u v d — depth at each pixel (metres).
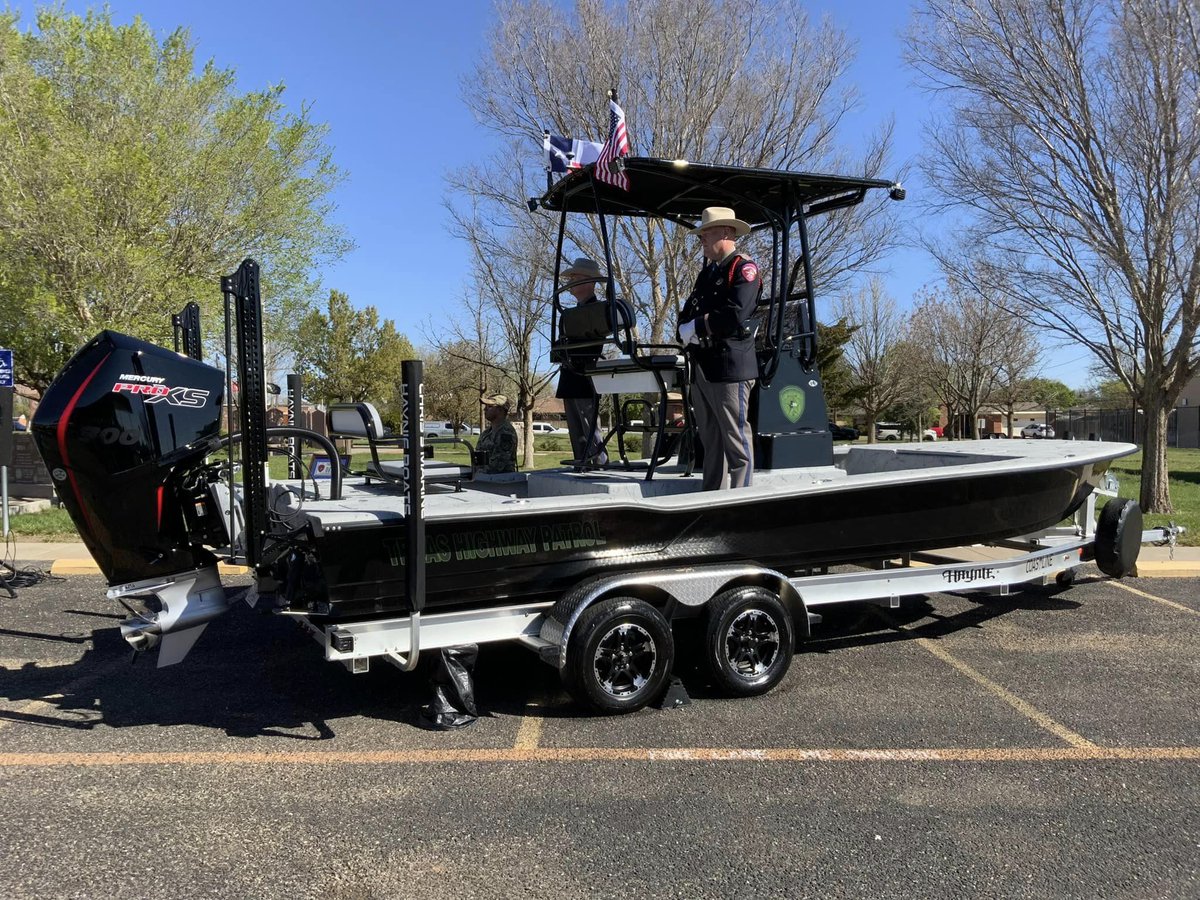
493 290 15.70
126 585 4.02
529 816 3.28
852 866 2.92
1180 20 9.21
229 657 5.41
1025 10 9.99
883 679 4.93
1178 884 2.80
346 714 4.42
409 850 3.03
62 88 12.34
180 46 12.94
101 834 3.13
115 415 3.78
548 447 34.91
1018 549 6.86
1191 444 39.16
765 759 3.82
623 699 4.28
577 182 5.34
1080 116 10.13
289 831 3.16
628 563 4.39
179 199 12.46
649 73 11.09
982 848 3.04
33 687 4.82
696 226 6.23
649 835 3.13
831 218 11.39
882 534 4.98
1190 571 7.83
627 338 5.02
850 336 27.34
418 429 3.72
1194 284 10.17
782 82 11.09
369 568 3.85
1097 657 5.36
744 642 4.60
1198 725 4.22
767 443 5.41
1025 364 27.30
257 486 3.89
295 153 13.85
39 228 11.05
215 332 13.14
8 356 8.18
